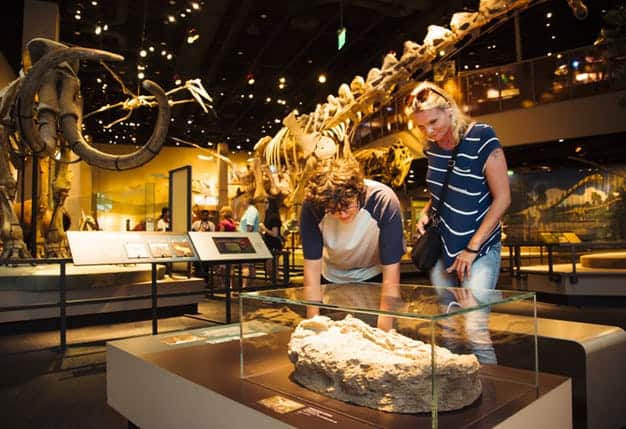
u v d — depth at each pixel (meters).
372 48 13.24
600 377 2.04
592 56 11.40
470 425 1.18
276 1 10.48
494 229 2.20
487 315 1.31
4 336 4.78
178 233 4.82
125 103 8.75
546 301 6.64
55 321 5.10
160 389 1.84
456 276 2.32
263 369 1.71
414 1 10.52
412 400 1.27
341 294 1.59
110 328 5.10
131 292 5.53
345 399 1.39
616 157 13.94
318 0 10.20
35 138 5.18
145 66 11.63
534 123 12.23
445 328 1.23
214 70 13.44
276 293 1.66
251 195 10.20
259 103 16.44
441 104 2.18
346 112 7.41
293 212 10.65
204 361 1.94
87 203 13.52
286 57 13.41
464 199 2.21
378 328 1.38
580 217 14.31
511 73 12.55
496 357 1.39
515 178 15.31
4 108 5.34
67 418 2.62
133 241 4.48
